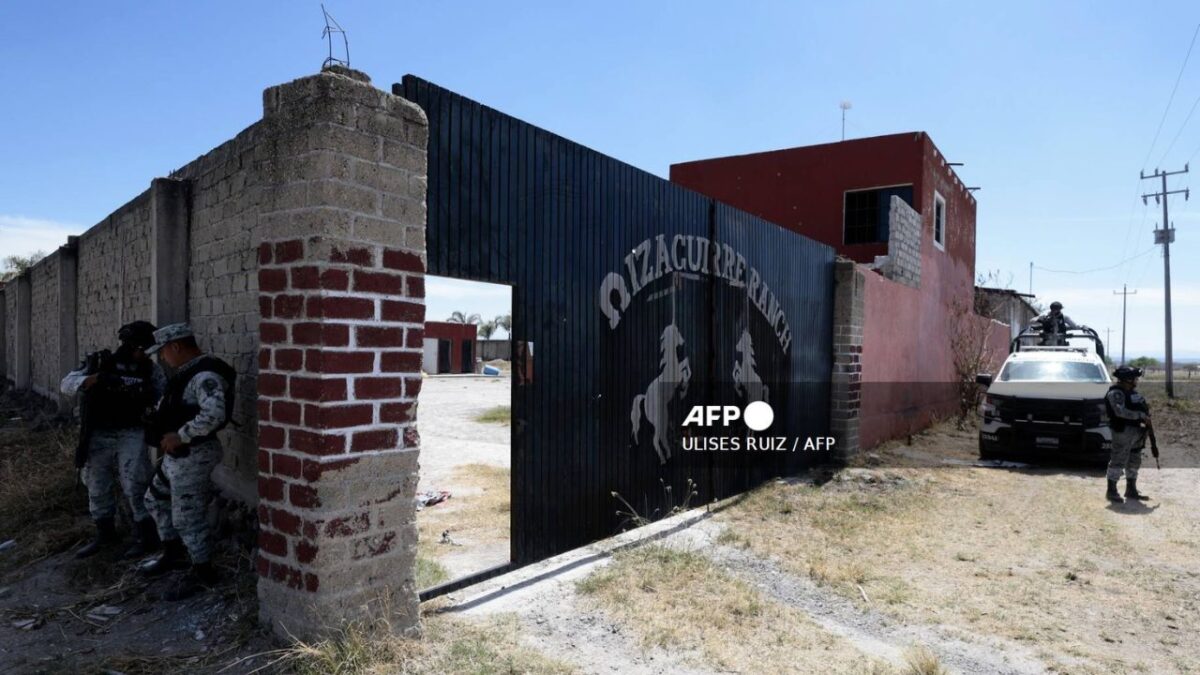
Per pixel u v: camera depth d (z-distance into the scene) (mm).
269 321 3570
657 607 4473
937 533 6766
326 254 3348
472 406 21281
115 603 3984
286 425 3469
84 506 5805
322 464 3318
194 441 4023
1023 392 10883
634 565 5191
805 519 7031
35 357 14086
